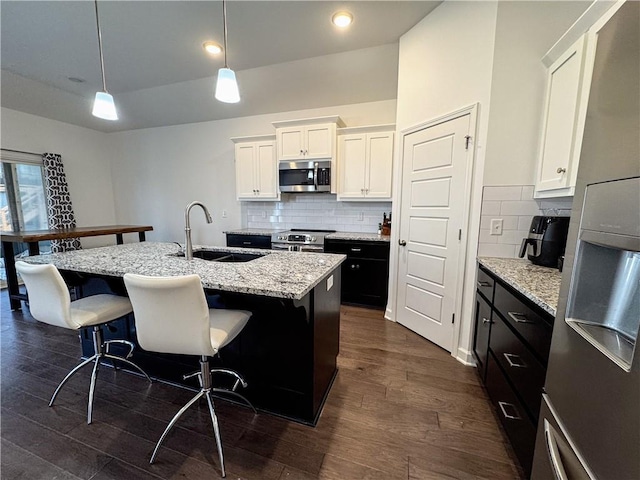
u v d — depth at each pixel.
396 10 2.27
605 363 0.64
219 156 4.64
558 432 0.83
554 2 1.73
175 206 5.04
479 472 1.27
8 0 2.14
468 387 1.86
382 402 1.72
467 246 2.10
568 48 1.51
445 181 2.24
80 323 1.50
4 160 3.97
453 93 2.13
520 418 1.26
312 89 3.61
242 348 1.65
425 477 1.24
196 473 1.26
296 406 1.57
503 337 1.51
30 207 4.32
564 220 1.62
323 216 4.17
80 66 3.16
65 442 1.42
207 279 1.36
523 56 1.81
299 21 2.39
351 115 3.87
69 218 4.62
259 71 3.29
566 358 0.81
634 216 0.56
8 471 1.26
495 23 1.82
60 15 2.32
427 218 2.44
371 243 3.25
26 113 4.18
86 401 1.72
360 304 3.38
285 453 1.36
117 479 1.23
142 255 2.01
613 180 0.63
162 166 5.01
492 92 1.88
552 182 1.63
